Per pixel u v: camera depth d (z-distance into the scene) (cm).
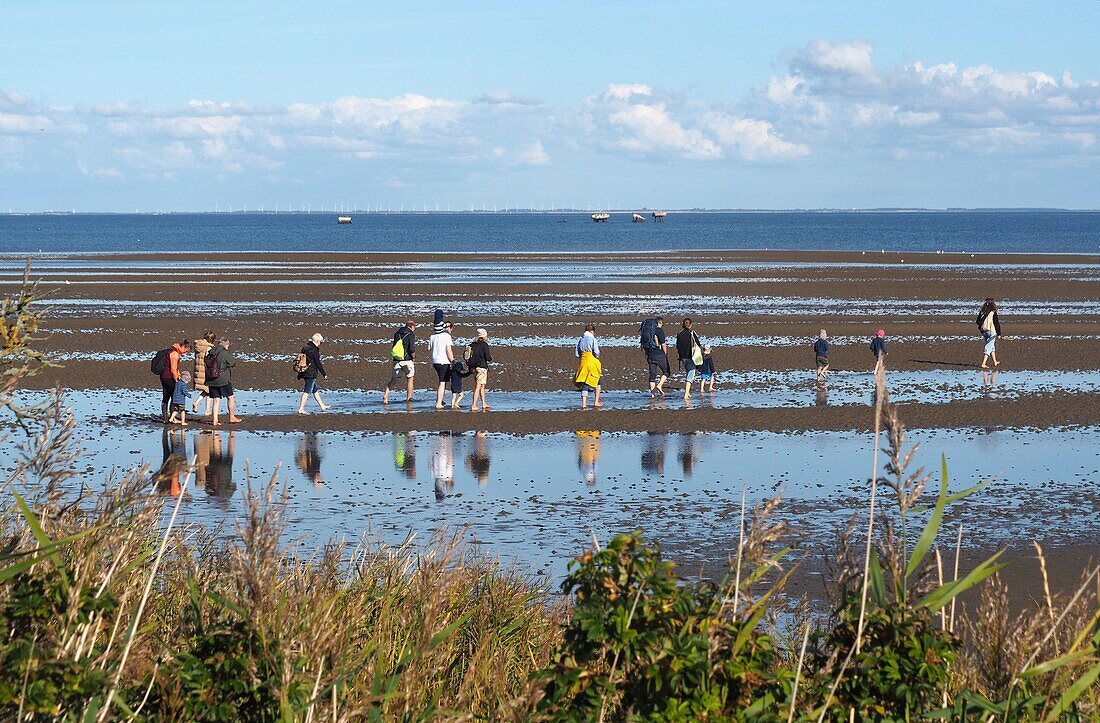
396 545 2523
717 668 803
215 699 863
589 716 793
